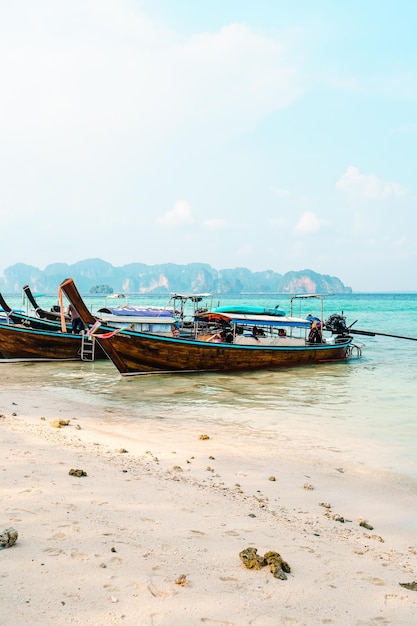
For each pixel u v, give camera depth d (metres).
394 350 33.03
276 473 9.13
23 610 3.55
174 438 11.62
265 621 3.83
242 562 4.86
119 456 9.18
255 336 24.98
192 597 4.06
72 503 6.04
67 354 26.33
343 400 16.91
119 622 3.57
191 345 22.14
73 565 4.36
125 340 20.59
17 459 7.97
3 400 15.55
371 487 8.54
